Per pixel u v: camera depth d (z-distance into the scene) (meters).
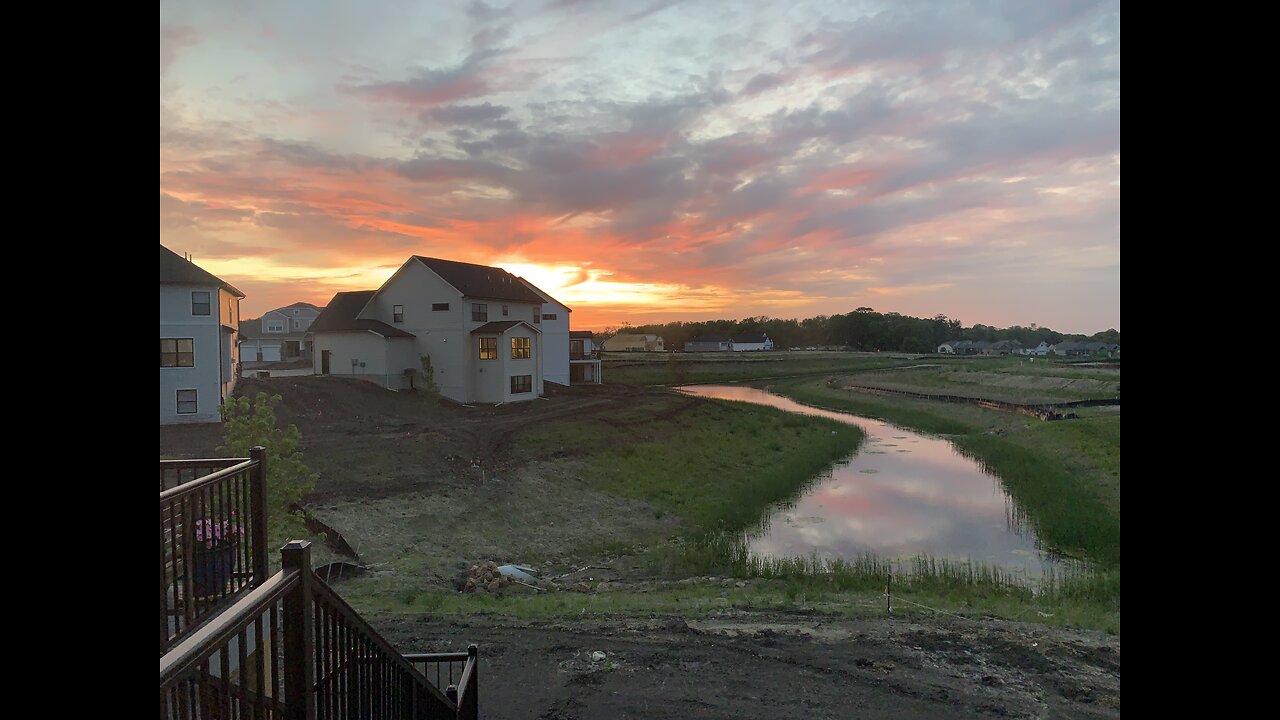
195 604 4.21
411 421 32.81
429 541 17.89
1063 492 23.89
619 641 10.30
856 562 16.80
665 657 9.65
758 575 16.19
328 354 41.69
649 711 8.02
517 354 42.28
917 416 48.41
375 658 4.36
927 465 31.69
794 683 8.75
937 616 11.71
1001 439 37.38
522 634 10.61
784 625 11.12
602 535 20.28
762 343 161.25
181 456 22.05
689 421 39.06
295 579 3.39
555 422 33.75
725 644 10.16
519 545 18.78
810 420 43.31
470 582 15.12
